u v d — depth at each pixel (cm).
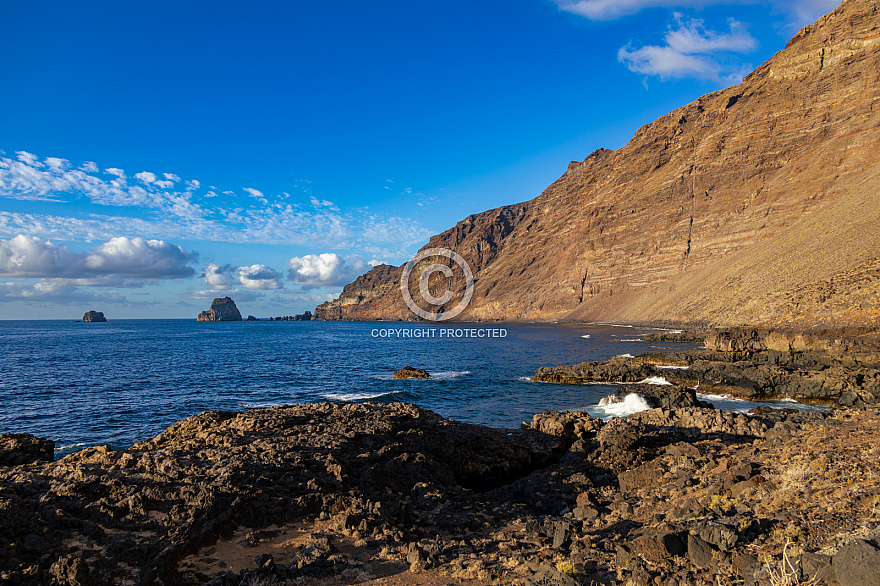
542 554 817
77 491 954
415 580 739
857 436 1294
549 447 1825
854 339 3844
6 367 5141
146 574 727
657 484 1259
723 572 643
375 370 5200
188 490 990
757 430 1730
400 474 1349
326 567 781
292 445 1405
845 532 673
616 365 4231
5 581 674
